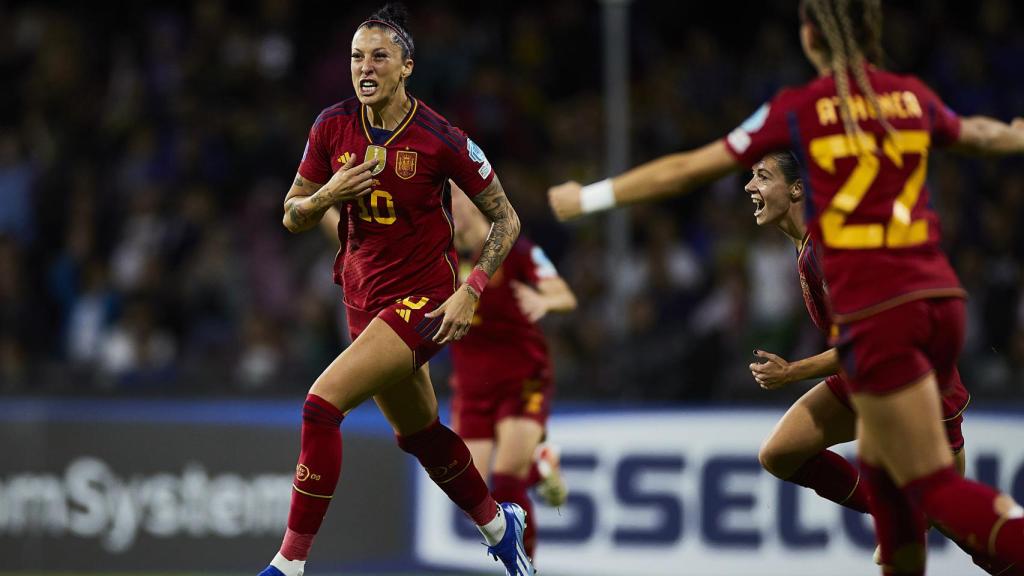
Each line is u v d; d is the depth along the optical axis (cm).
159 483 2916
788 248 3472
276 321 3541
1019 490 2733
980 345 3294
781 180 1612
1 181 3934
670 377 2928
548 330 3338
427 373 1603
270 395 2928
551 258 3709
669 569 2811
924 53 4247
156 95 4212
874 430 1306
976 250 3419
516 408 2216
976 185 3694
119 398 2939
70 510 2923
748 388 2853
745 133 1301
